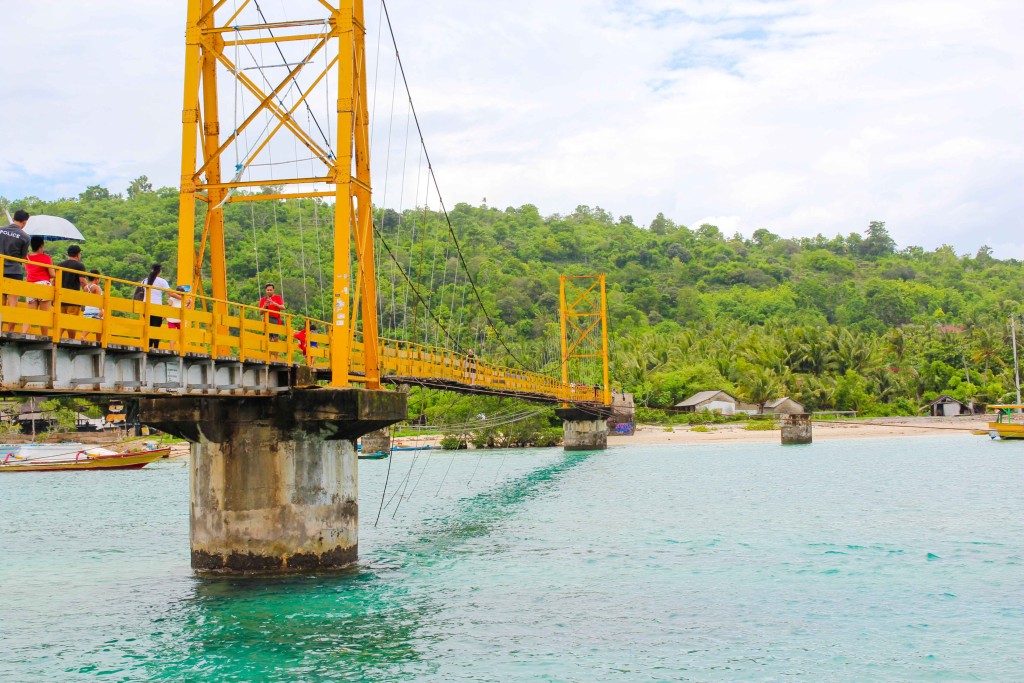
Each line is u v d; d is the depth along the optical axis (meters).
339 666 18.84
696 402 124.62
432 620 22.05
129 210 147.50
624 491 51.94
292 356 25.39
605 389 102.25
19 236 17.89
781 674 18.33
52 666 19.08
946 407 131.12
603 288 104.56
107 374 17.88
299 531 25.30
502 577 26.86
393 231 144.62
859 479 56.19
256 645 20.16
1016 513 39.81
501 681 17.94
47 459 74.75
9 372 15.30
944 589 25.03
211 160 26.05
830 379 132.62
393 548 32.12
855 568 27.83
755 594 24.62
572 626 21.66
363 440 86.19
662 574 27.23
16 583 27.16
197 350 20.61
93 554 32.16
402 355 35.25
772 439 98.81
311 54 26.12
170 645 20.27
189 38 25.86
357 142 27.59
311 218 138.00
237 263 112.75
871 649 19.84
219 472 25.34
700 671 18.50
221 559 25.39
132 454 75.31
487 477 64.44
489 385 49.16
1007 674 18.23
